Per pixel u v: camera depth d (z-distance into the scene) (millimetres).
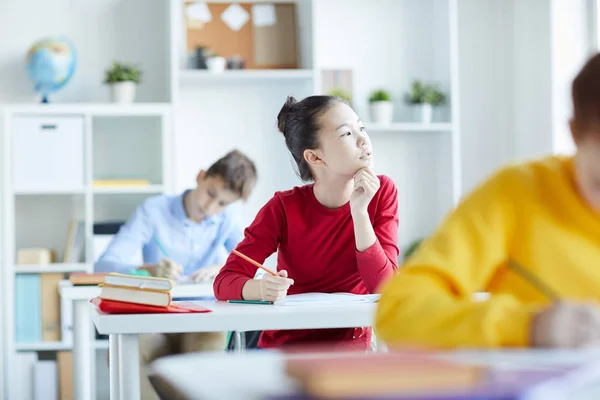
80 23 5133
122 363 1632
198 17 5160
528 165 1077
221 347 2787
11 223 4746
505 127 5473
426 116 5145
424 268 974
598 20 4953
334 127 2219
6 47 5086
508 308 839
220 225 4062
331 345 2207
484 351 755
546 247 1025
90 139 4789
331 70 5223
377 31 5340
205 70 4965
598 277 1016
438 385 570
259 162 5219
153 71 5172
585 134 944
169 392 830
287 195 2297
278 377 633
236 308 1731
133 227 3938
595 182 987
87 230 4762
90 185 4777
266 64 5168
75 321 3152
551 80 4992
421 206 5336
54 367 4699
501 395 550
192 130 5195
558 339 775
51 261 4953
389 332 917
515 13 5387
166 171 4812
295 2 5227
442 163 5281
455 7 5133
